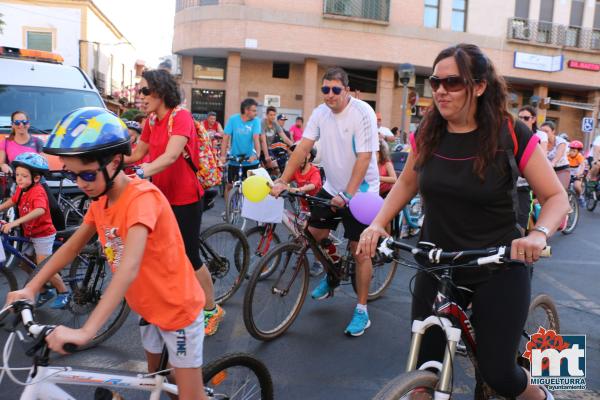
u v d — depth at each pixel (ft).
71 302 12.16
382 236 7.79
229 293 15.46
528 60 78.07
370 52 71.15
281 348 12.44
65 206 22.36
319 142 13.43
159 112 11.46
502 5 76.43
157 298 6.57
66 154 5.53
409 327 14.02
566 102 81.66
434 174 7.26
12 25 82.53
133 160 12.50
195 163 11.77
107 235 6.33
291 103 74.79
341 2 69.26
